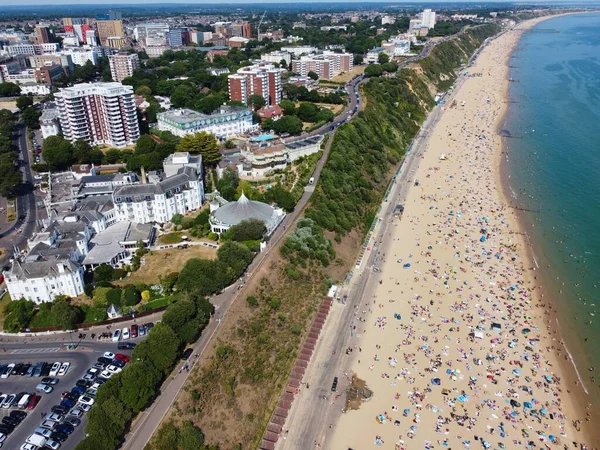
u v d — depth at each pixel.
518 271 178.50
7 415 113.75
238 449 111.94
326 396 126.31
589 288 168.38
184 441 106.12
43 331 140.12
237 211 183.12
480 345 143.00
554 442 114.19
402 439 114.88
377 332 148.00
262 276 157.12
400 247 194.38
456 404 123.81
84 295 150.25
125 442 105.12
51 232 163.25
